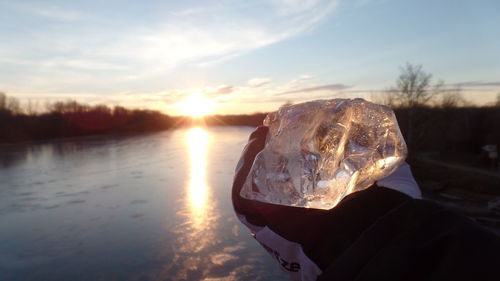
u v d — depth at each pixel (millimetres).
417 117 27047
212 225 12047
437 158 28234
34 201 15297
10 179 20547
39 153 33812
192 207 14180
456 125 32750
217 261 9367
